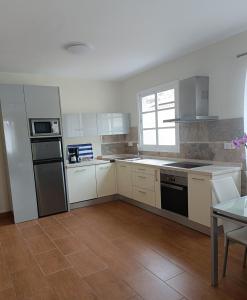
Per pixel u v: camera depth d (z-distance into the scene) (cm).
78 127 452
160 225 342
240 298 189
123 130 507
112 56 358
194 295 194
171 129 414
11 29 252
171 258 252
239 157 307
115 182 473
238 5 225
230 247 268
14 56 336
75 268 244
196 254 258
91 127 466
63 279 226
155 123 448
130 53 348
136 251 271
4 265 258
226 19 254
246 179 301
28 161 387
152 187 377
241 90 299
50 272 239
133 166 416
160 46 326
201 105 334
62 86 471
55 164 409
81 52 323
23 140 381
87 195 443
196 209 303
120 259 256
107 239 306
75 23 246
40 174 397
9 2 201
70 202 427
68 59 360
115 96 532
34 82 444
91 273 233
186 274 223
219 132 330
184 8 227
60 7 214
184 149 388
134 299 194
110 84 525
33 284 222
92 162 449
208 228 298
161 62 402
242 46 292
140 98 483
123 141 536
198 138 362
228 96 314
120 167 455
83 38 287
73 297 200
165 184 350
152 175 374
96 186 452
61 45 304
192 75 361
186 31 281
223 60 316
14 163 377
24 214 388
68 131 443
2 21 234
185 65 371
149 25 260
